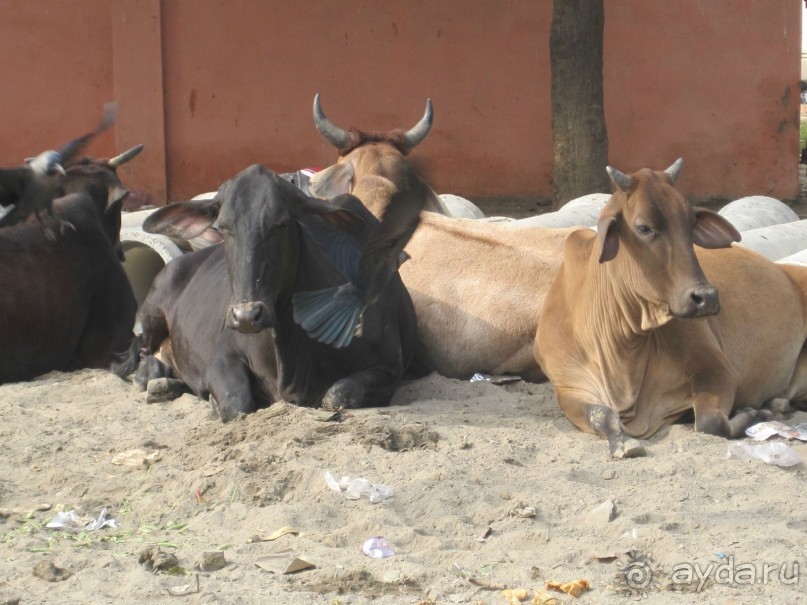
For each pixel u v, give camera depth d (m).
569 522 7.55
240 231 9.31
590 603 6.29
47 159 8.53
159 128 27.75
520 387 11.47
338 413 9.60
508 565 6.84
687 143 28.95
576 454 8.87
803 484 8.17
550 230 12.23
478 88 28.47
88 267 13.47
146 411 10.59
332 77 28.30
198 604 6.30
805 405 11.02
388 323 10.70
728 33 28.61
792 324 10.67
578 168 22.89
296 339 10.02
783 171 29.05
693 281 8.75
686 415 9.96
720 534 7.23
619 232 9.20
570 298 10.16
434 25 28.28
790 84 28.77
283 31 28.11
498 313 11.70
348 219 9.79
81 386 11.68
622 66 28.66
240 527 7.61
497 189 28.78
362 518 7.55
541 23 28.30
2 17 27.36
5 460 9.09
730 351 10.18
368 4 28.16
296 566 6.77
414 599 6.39
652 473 8.38
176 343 11.51
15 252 12.80
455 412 10.22
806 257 12.65
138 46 27.50
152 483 8.37
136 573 6.75
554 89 23.00
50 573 6.77
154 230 10.04
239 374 10.37
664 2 28.47
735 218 16.89
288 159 28.39
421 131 12.61
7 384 12.27
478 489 7.99
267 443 8.92
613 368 9.62
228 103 28.16
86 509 8.06
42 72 27.61
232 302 9.19
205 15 27.84
